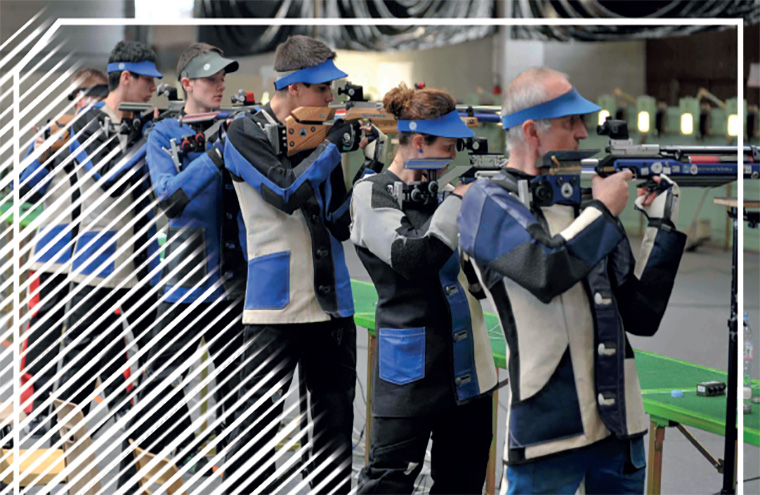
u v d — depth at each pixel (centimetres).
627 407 445
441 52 1380
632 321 461
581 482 465
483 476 526
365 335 1166
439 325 502
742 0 1141
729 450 568
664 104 1548
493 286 446
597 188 444
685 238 455
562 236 427
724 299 1352
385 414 506
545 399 439
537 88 441
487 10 1188
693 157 469
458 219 451
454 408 511
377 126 587
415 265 481
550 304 438
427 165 498
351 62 1369
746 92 1502
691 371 625
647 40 1531
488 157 530
